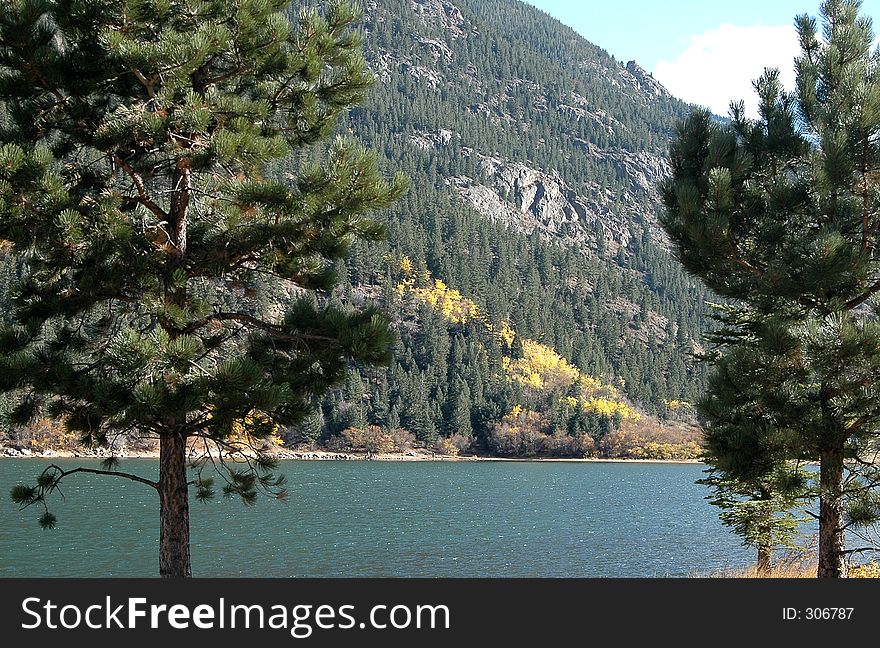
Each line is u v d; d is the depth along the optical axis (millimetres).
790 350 11867
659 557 39969
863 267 12281
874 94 12664
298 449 139000
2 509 51812
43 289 11906
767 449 12172
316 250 12906
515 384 174125
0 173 10516
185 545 12242
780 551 25734
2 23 11422
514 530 49719
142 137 11602
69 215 10727
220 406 11086
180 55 11531
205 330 13039
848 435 12383
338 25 13516
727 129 14422
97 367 11586
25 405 11891
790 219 13648
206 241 12719
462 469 119875
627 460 152125
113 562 34281
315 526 48625
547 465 136125
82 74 12156
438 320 181250
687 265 14711
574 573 34906
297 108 13391
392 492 76250
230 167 12367
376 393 153375
